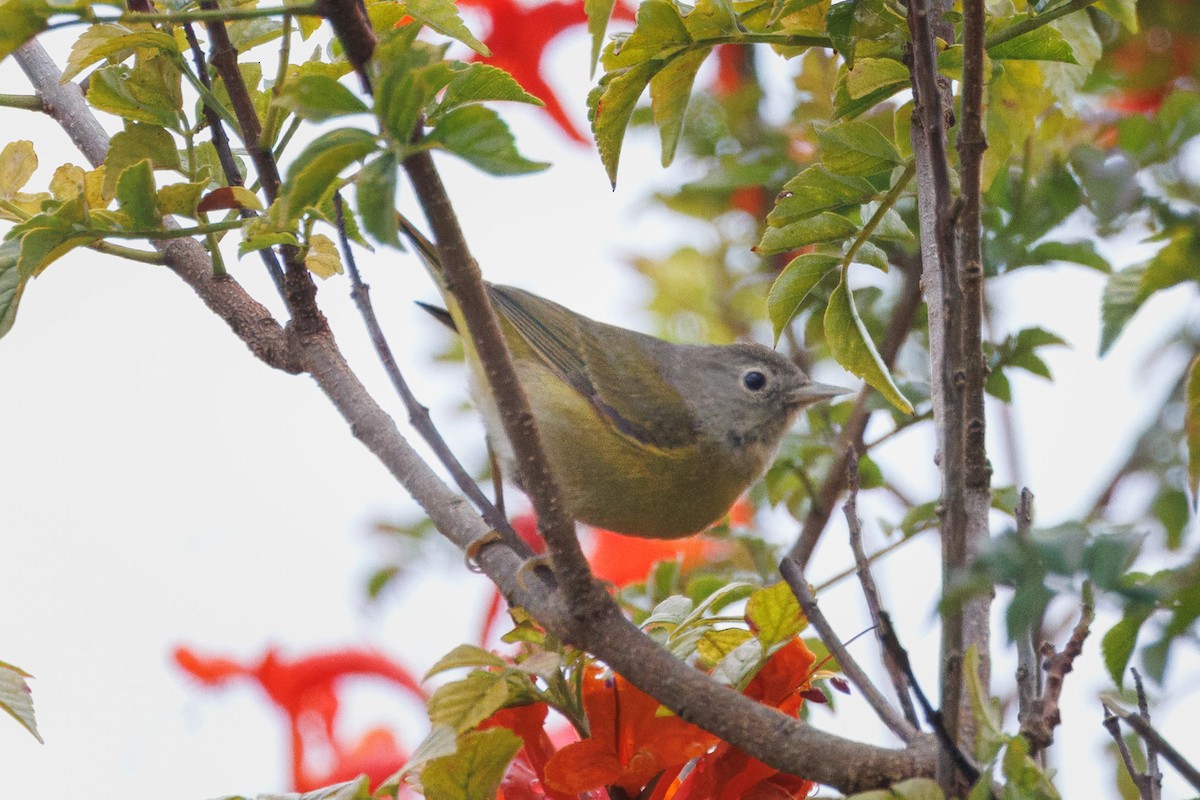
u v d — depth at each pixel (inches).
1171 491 411.5
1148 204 429.4
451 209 225.8
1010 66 337.4
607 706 258.1
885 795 209.5
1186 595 182.7
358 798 225.8
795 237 318.3
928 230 281.3
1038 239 431.8
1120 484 423.8
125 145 313.3
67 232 265.4
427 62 200.5
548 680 249.3
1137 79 447.2
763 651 255.6
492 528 294.8
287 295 317.1
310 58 322.3
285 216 204.4
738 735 237.1
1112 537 182.2
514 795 268.5
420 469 309.3
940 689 218.7
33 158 327.9
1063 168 432.1
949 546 217.9
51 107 366.6
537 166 198.5
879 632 246.7
